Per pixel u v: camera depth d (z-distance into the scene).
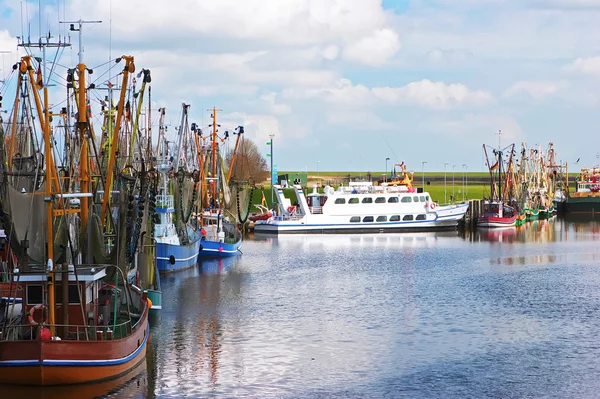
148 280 71.06
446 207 178.25
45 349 43.69
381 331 66.06
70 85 60.28
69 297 47.00
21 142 66.31
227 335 63.84
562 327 67.88
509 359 57.06
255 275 99.31
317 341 62.16
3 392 44.25
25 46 64.38
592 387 50.69
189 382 50.62
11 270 55.19
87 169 50.69
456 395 48.91
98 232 50.00
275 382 51.06
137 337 51.22
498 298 82.75
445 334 65.00
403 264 113.44
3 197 48.03
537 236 168.38
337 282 94.12
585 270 107.12
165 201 99.19
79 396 45.09
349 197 171.12
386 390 49.72
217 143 133.38
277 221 169.75
